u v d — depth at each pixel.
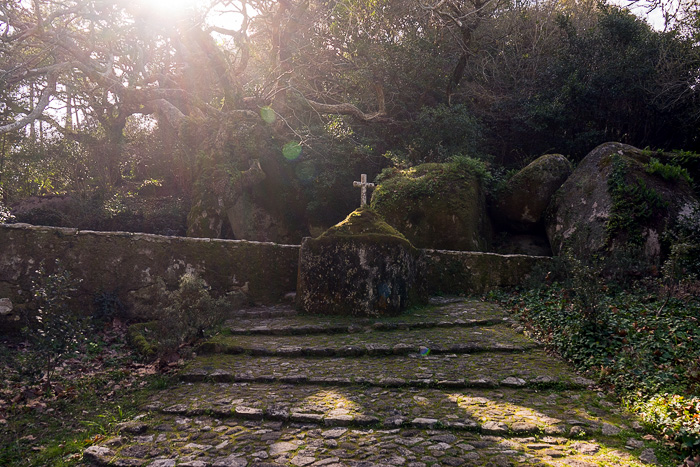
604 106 15.44
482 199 11.70
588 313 5.88
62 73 15.43
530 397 4.63
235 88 14.09
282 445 3.74
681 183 10.13
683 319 6.28
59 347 5.07
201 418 4.35
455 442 3.72
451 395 4.71
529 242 11.62
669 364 4.85
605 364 5.16
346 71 16.02
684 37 15.48
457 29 16.59
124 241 7.80
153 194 16.56
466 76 18.48
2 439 3.95
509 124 17.02
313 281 7.88
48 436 4.06
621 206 9.54
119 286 7.68
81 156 14.52
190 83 14.62
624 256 8.65
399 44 15.56
